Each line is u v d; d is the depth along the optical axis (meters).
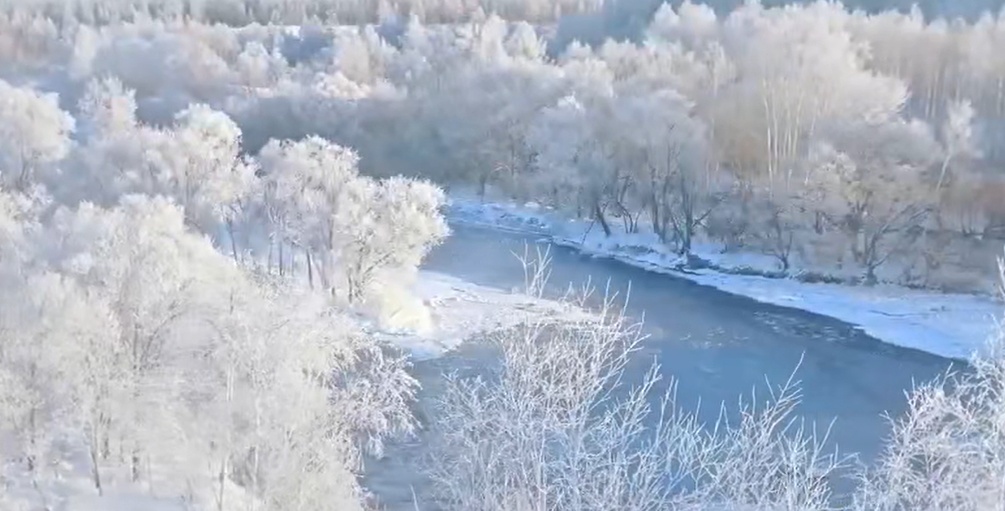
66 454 24.34
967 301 42.31
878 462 25.52
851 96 53.12
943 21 68.75
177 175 42.47
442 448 23.64
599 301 42.44
